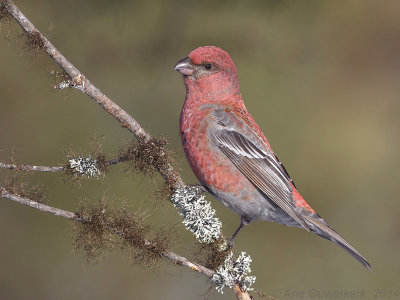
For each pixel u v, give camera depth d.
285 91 12.99
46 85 11.98
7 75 12.05
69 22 11.73
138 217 6.86
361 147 13.31
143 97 12.60
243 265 7.30
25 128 11.95
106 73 12.15
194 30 12.18
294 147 13.03
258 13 12.14
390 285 12.54
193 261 7.39
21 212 11.92
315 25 12.55
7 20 6.79
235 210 8.75
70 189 11.18
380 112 13.73
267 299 7.35
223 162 8.55
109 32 11.90
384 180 13.38
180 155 7.48
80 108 12.17
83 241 6.70
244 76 12.56
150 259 6.82
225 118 8.70
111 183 10.81
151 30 12.03
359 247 12.75
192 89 8.85
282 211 8.70
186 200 7.43
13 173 6.83
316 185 13.05
